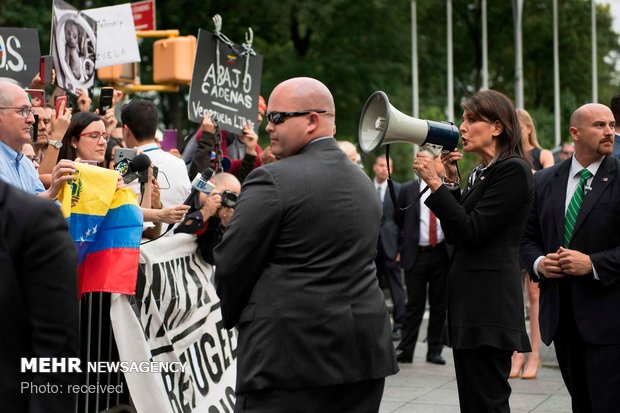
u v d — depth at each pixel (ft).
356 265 12.63
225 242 12.37
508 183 15.76
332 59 87.25
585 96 141.28
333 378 12.26
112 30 27.43
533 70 140.97
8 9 66.13
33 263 8.98
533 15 136.15
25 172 14.58
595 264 16.76
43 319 8.98
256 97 25.18
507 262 15.92
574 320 17.31
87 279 16.03
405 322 30.96
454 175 16.84
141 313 17.31
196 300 18.78
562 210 17.53
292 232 12.34
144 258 17.46
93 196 15.65
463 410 16.20
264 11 80.94
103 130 17.93
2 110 14.02
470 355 15.96
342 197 12.62
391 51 92.02
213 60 23.90
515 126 16.29
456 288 16.11
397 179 90.58
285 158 12.83
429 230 30.68
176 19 77.46
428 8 102.58
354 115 89.51
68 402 9.12
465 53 133.90
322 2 82.89
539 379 27.40
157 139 25.39
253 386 12.20
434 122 16.16
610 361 16.92
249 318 12.36
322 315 12.26
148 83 75.87
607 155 17.48
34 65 21.48
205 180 17.62
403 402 24.14
